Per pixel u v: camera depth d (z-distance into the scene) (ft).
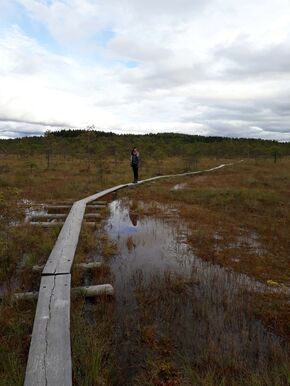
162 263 16.88
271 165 105.40
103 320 10.82
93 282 14.21
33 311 11.18
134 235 22.25
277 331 10.63
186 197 38.32
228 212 30.68
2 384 7.41
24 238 19.16
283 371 8.37
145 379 8.28
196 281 14.39
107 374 8.18
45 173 63.82
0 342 9.35
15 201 32.48
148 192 42.96
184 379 8.32
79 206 28.68
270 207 33.01
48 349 8.16
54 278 12.70
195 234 22.21
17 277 14.28
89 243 19.12
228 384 8.14
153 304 12.22
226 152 173.47
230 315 11.50
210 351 9.25
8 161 96.37
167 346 9.66
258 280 14.84
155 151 130.21
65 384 6.97
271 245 20.38
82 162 97.14
